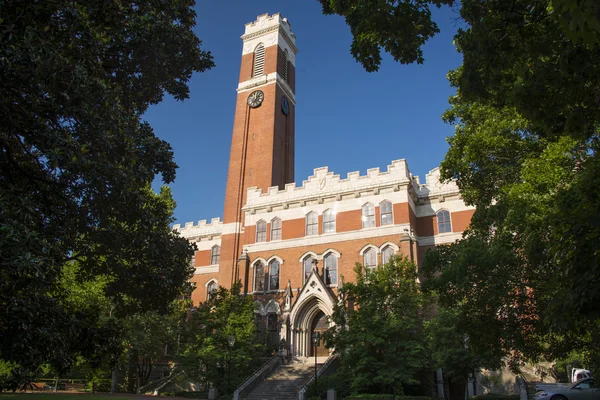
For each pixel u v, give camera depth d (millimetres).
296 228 46125
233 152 55844
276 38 60781
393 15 12078
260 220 48219
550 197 14859
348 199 44969
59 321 11836
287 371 37250
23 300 10234
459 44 11992
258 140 55312
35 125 11336
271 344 41031
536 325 16297
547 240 14133
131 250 17016
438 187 44781
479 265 15930
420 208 44906
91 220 14969
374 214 43281
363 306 29688
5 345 10414
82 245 16500
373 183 44250
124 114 15664
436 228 43656
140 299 18547
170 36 17188
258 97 57688
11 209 10203
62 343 11477
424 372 32875
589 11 5359
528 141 19328
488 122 20406
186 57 18516
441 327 28438
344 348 30281
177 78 19328
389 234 41844
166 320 40875
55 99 11859
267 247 46656
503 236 16234
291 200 47188
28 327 10242
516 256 16047
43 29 11352
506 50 10883
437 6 11766
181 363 38188
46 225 13836
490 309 16969
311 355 40031
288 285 41938
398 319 28406
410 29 12227
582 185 9617
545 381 34062
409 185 43562
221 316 37750
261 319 43844
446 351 28141
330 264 43562
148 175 15430
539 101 11008
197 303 53812
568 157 15383
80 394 34062
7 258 9188
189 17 18875
